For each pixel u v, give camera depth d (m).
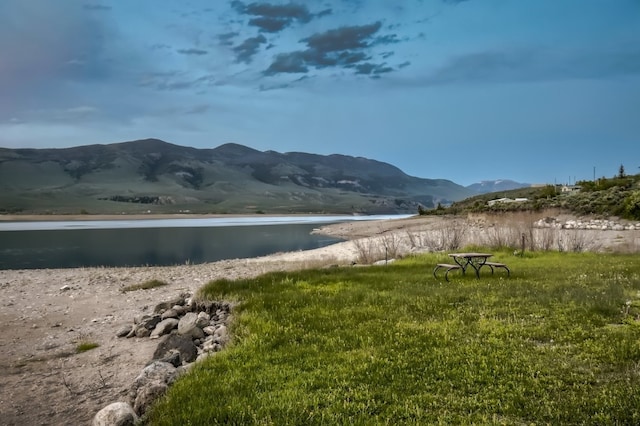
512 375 7.42
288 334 10.14
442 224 59.00
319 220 193.12
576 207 52.94
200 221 185.75
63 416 7.93
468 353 8.47
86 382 9.59
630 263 19.86
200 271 30.86
